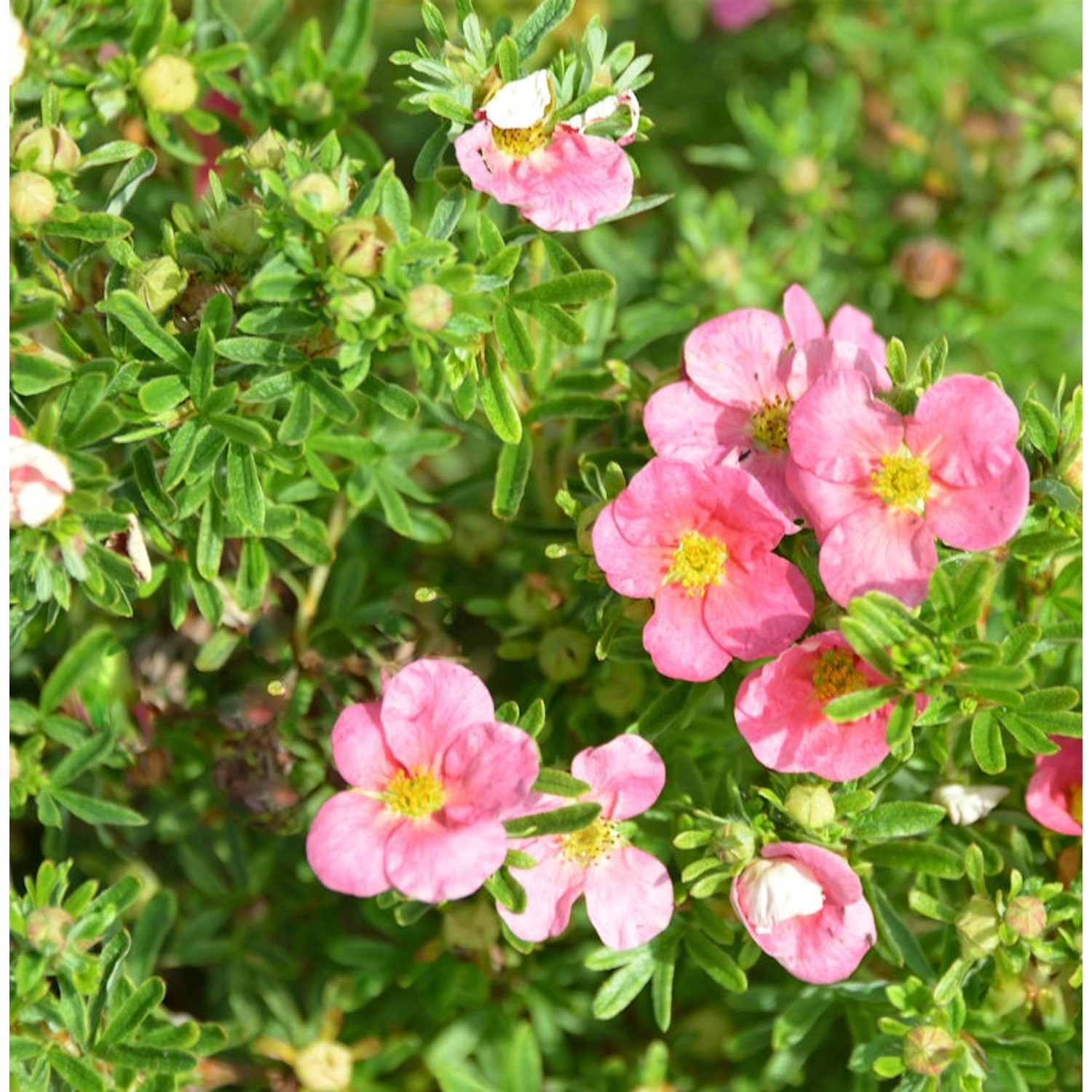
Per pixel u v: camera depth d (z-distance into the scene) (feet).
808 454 1.81
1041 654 1.92
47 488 1.81
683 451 1.86
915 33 2.31
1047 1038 1.88
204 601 1.92
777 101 2.31
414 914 1.86
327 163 1.84
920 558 1.80
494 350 1.88
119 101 1.96
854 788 1.85
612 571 1.82
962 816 1.89
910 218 2.24
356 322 1.80
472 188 1.87
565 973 2.03
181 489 1.90
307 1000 2.06
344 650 1.99
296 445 1.92
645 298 2.23
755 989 1.98
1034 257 2.22
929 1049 1.85
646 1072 1.98
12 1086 1.85
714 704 1.97
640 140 1.88
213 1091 2.01
